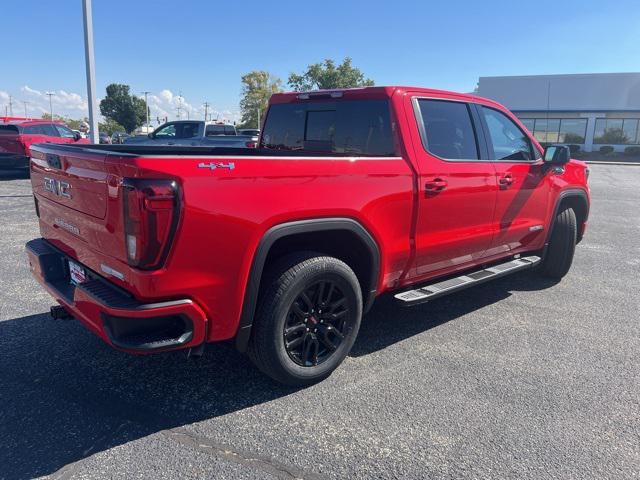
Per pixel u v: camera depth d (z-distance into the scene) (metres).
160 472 2.57
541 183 5.25
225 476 2.55
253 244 2.90
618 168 31.05
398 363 3.84
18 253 6.64
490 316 4.89
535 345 4.23
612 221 10.94
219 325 2.90
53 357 3.78
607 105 42.03
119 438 2.84
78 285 2.91
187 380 3.51
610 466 2.70
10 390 3.31
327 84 63.31
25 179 15.11
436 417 3.12
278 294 3.11
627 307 5.23
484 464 2.69
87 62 12.18
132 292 2.70
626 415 3.19
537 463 2.71
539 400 3.34
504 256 5.12
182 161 2.59
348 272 3.43
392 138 3.86
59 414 3.06
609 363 3.92
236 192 2.79
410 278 4.11
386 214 3.62
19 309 4.69
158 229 2.54
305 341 3.36
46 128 15.65
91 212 2.93
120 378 3.51
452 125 4.29
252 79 70.56
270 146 4.99
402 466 2.66
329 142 4.37
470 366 3.81
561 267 5.98
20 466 2.59
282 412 3.14
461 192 4.21
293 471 2.61
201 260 2.72
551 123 44.22
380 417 3.11
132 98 92.06
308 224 3.15
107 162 2.65
